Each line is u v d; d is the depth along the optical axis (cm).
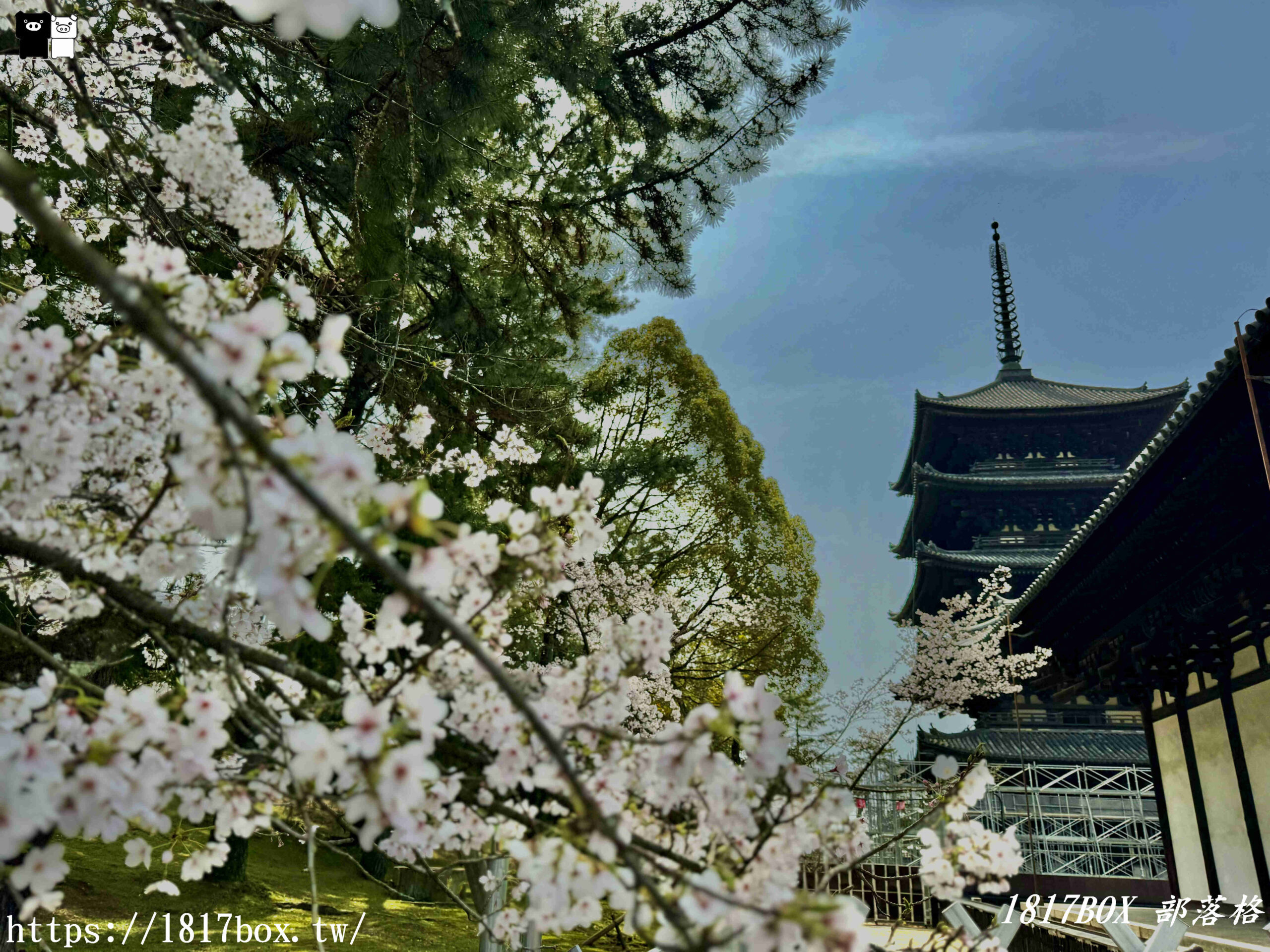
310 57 491
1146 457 805
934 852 158
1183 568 968
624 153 738
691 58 677
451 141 547
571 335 852
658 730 699
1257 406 620
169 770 110
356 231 585
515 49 553
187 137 192
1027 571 2519
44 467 130
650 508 1598
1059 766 2070
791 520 1811
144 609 138
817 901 89
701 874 114
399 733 101
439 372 693
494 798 148
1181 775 1202
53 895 102
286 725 136
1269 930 736
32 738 94
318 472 82
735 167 725
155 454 151
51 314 423
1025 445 2948
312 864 122
